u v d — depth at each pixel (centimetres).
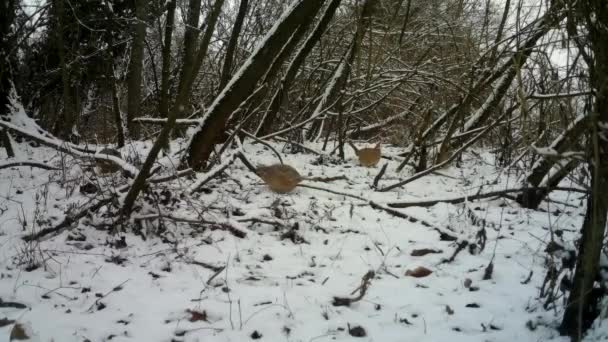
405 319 322
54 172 614
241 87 595
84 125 1213
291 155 857
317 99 1069
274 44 592
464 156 952
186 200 474
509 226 521
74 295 333
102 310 315
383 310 334
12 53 844
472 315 328
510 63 732
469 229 503
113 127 1229
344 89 831
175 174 481
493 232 502
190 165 613
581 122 298
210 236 444
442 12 1267
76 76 1006
